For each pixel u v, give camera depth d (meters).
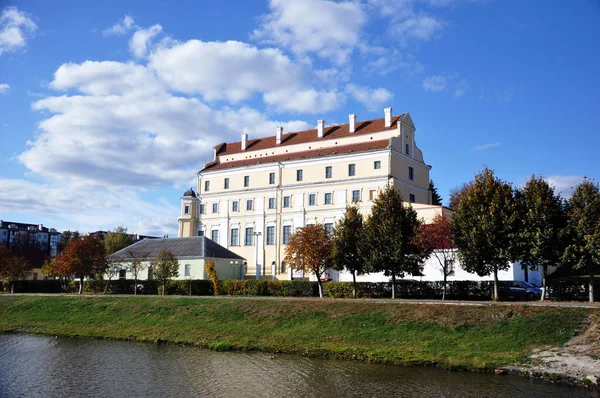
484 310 35.06
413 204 73.62
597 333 29.56
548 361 27.64
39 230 178.62
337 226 53.47
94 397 25.34
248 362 31.98
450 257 52.75
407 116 87.44
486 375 26.91
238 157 101.25
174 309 48.34
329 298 48.16
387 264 47.62
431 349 31.83
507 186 45.19
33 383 28.27
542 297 41.97
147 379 28.56
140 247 83.00
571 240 41.09
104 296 59.75
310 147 92.69
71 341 42.69
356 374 28.00
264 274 90.00
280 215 90.12
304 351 34.00
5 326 50.69
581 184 41.28
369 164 82.50
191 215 100.56
